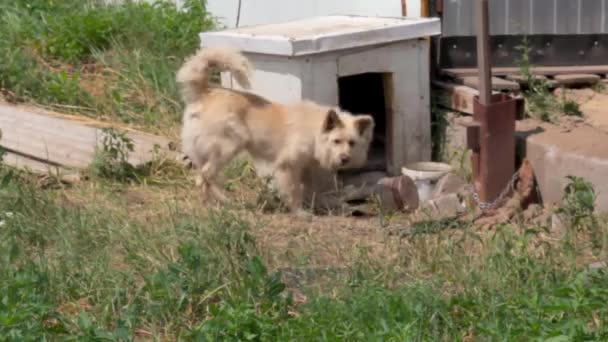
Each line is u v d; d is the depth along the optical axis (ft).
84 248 32.12
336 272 30.50
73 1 63.87
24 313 25.03
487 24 38.45
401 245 33.58
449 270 30.78
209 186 38.91
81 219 34.53
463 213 38.34
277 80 42.16
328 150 39.14
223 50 38.75
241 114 38.88
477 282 29.12
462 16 47.24
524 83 45.96
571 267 30.07
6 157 43.19
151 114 48.78
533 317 25.31
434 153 45.44
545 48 48.21
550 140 39.40
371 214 40.06
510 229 33.91
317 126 39.27
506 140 39.06
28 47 56.80
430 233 35.14
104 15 58.85
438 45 47.11
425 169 42.86
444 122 45.21
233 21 57.21
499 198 38.86
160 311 27.22
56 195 38.32
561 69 47.57
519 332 24.70
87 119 48.47
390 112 43.75
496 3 47.80
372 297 27.07
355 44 41.98
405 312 25.98
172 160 42.96
